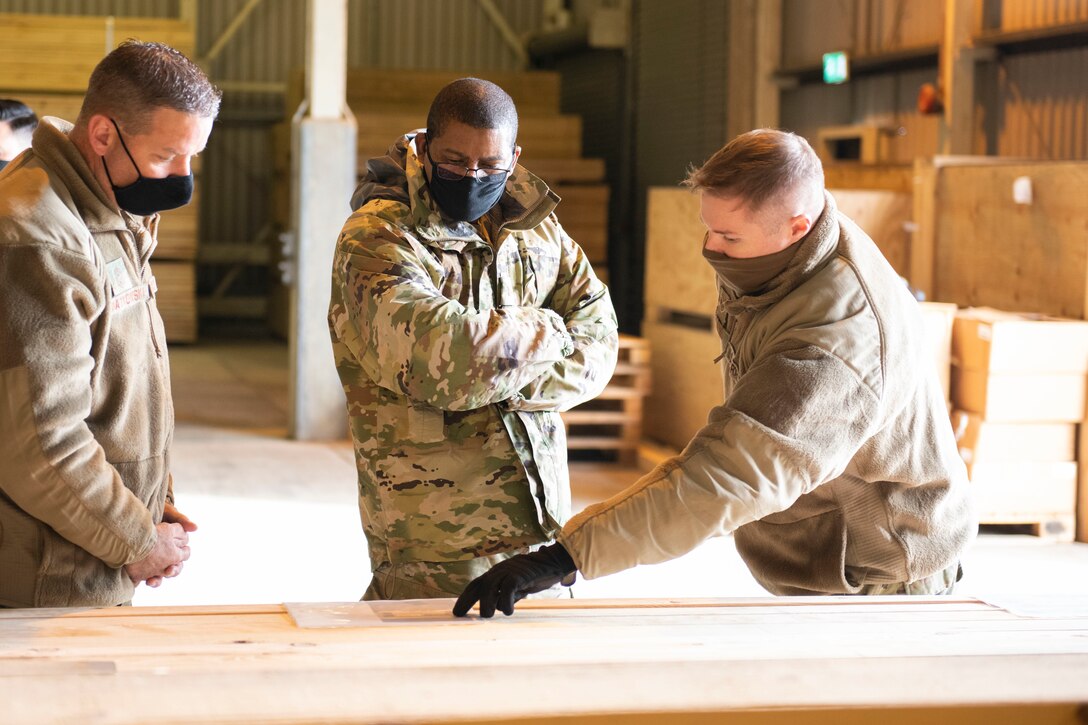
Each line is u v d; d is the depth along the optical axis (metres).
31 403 2.05
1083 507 5.81
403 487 2.48
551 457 2.55
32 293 2.05
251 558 5.26
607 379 2.61
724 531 2.06
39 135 2.19
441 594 2.49
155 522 2.42
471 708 1.73
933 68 8.52
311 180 7.92
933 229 7.03
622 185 12.42
